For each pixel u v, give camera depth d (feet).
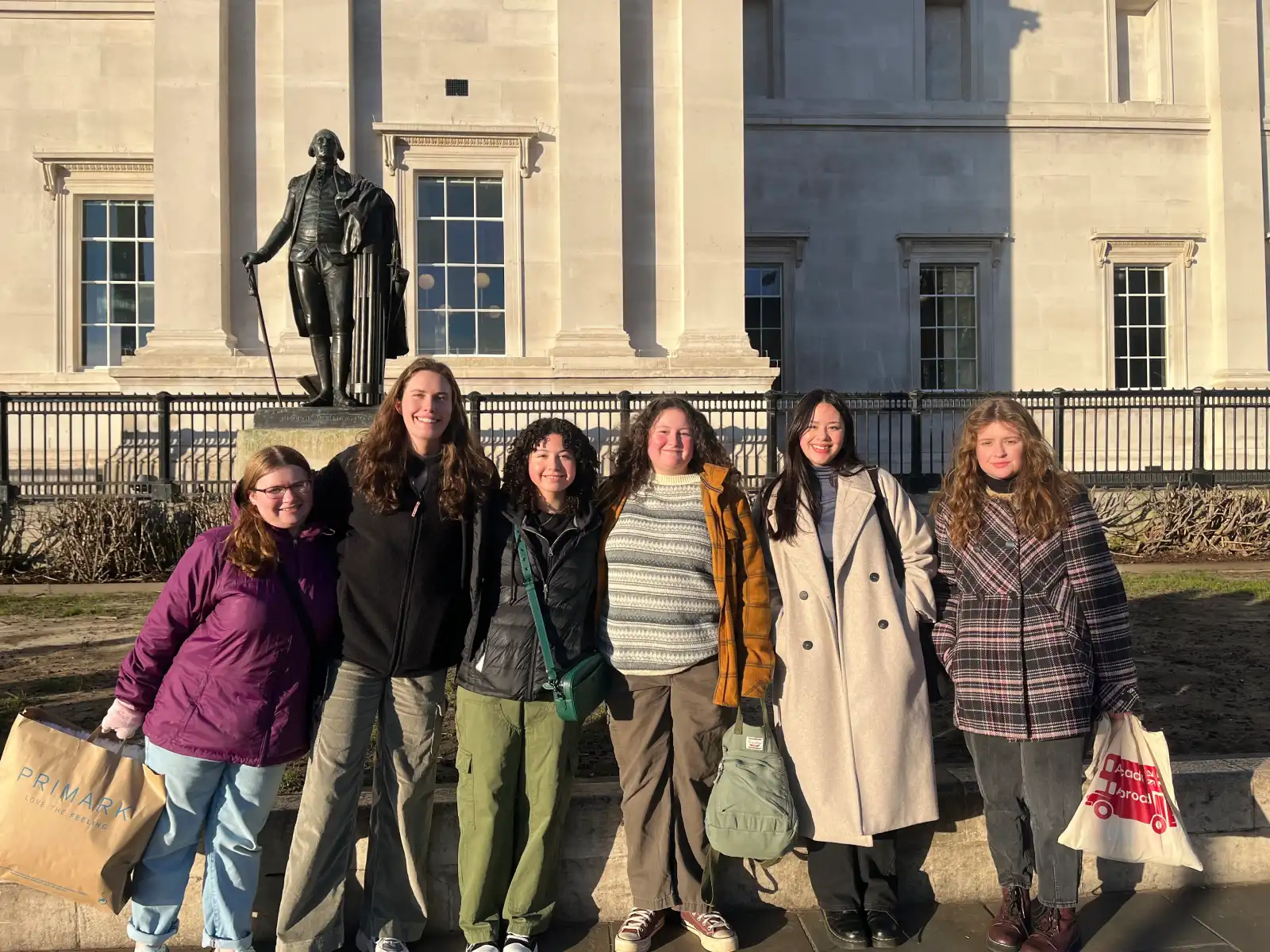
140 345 57.00
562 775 11.09
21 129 55.52
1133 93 65.00
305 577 10.48
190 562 10.24
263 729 10.24
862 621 11.42
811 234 61.21
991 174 62.18
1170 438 61.16
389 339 22.49
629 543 11.20
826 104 60.90
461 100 51.06
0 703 18.10
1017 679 10.85
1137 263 63.62
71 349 55.93
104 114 55.72
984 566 11.16
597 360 49.39
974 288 62.95
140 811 9.95
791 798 10.95
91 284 56.75
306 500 10.48
